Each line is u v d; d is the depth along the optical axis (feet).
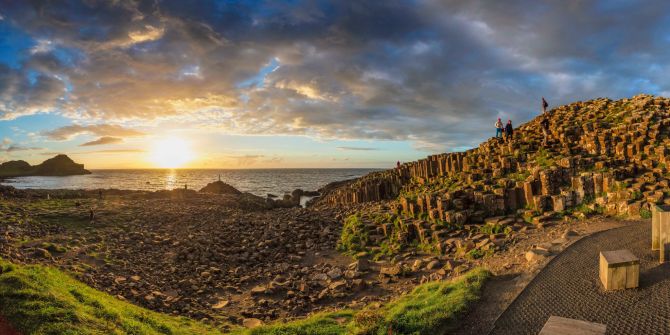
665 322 33.06
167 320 55.57
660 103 119.85
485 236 80.89
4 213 119.75
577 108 146.92
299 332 45.21
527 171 101.24
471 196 96.53
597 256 52.16
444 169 143.23
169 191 243.60
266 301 69.72
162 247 104.68
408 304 47.91
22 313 41.14
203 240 112.98
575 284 44.37
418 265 76.79
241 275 88.69
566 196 84.12
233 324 59.82
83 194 232.73
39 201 167.53
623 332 32.86
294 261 97.60
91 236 107.76
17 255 75.10
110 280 72.69
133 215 140.46
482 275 52.65
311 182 647.15
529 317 38.93
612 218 74.90
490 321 39.93
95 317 44.80
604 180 83.10
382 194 171.32
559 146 110.42
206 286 79.51
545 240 68.39
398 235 95.61
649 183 80.53
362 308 59.67
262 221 139.95
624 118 114.11
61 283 53.83
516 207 90.99
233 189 323.78
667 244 45.73
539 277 48.39
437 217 95.86
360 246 100.32
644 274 43.04
